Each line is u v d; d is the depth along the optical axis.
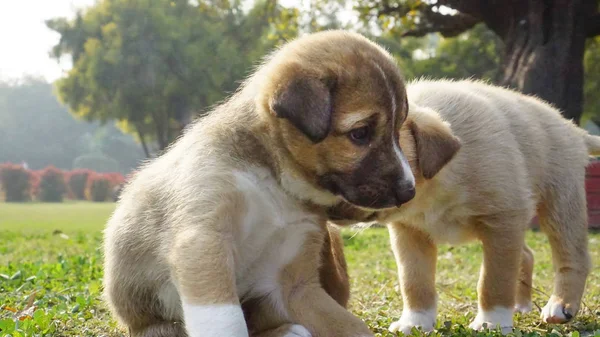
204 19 7.07
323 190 1.03
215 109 1.09
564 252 1.21
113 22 7.08
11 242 2.37
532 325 1.15
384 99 1.00
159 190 1.04
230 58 6.86
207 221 0.98
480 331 1.08
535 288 1.31
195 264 0.96
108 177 9.66
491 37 6.25
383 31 4.37
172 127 7.22
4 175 9.54
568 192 1.21
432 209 1.12
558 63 2.81
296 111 0.98
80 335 1.08
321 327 1.03
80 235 2.65
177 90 6.91
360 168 1.00
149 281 1.05
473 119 1.14
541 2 2.85
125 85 6.95
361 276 1.56
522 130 1.18
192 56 6.81
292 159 1.02
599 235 2.37
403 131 1.05
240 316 0.95
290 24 4.19
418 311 1.14
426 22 3.43
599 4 3.15
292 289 1.06
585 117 6.07
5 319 1.07
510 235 1.11
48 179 9.71
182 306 0.97
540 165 1.19
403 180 1.00
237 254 1.02
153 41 6.89
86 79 7.10
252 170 1.01
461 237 1.14
